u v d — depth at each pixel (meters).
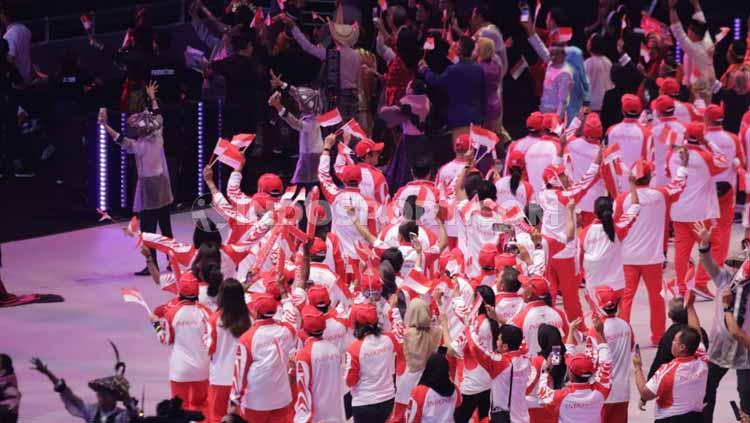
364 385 32.50
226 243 42.31
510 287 35.84
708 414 35.53
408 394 32.28
